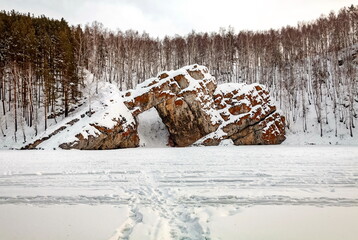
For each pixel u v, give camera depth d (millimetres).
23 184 8688
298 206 5699
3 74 41438
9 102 41500
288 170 11000
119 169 12047
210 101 37719
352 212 5211
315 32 66125
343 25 64500
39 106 39656
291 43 65312
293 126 42438
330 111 43719
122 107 34500
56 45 44281
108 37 64375
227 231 4281
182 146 36562
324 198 6422
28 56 39875
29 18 52094
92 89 43969
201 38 74438
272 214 5125
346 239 3844
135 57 61125
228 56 67000
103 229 4469
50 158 17547
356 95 44031
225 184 8375
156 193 7441
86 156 19234
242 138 36594
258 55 64312
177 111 35531
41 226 4613
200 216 5203
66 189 7930
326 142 37375
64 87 39375
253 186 7980
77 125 31562
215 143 35125
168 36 83188
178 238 4137
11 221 4895
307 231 4195
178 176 9977
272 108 39531
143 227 4613
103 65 55969
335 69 47312
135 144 34531
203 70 39000
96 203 6367
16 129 35594
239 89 39875
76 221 4906
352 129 38781
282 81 52969
